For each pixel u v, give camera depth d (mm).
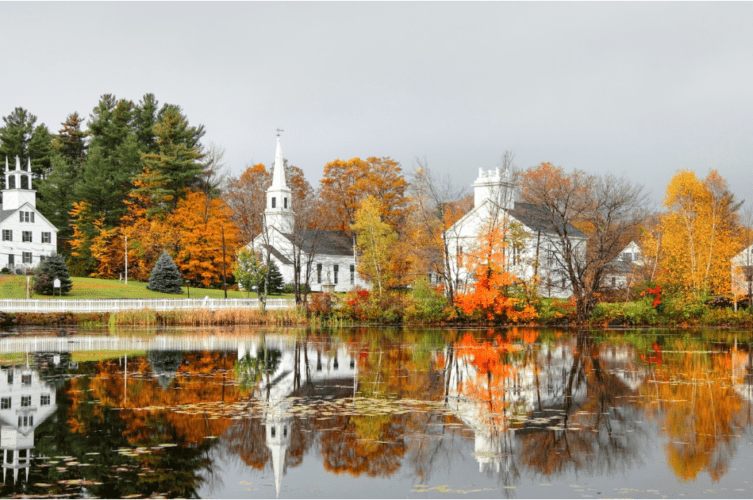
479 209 70562
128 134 99438
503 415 17984
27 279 61344
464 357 30281
